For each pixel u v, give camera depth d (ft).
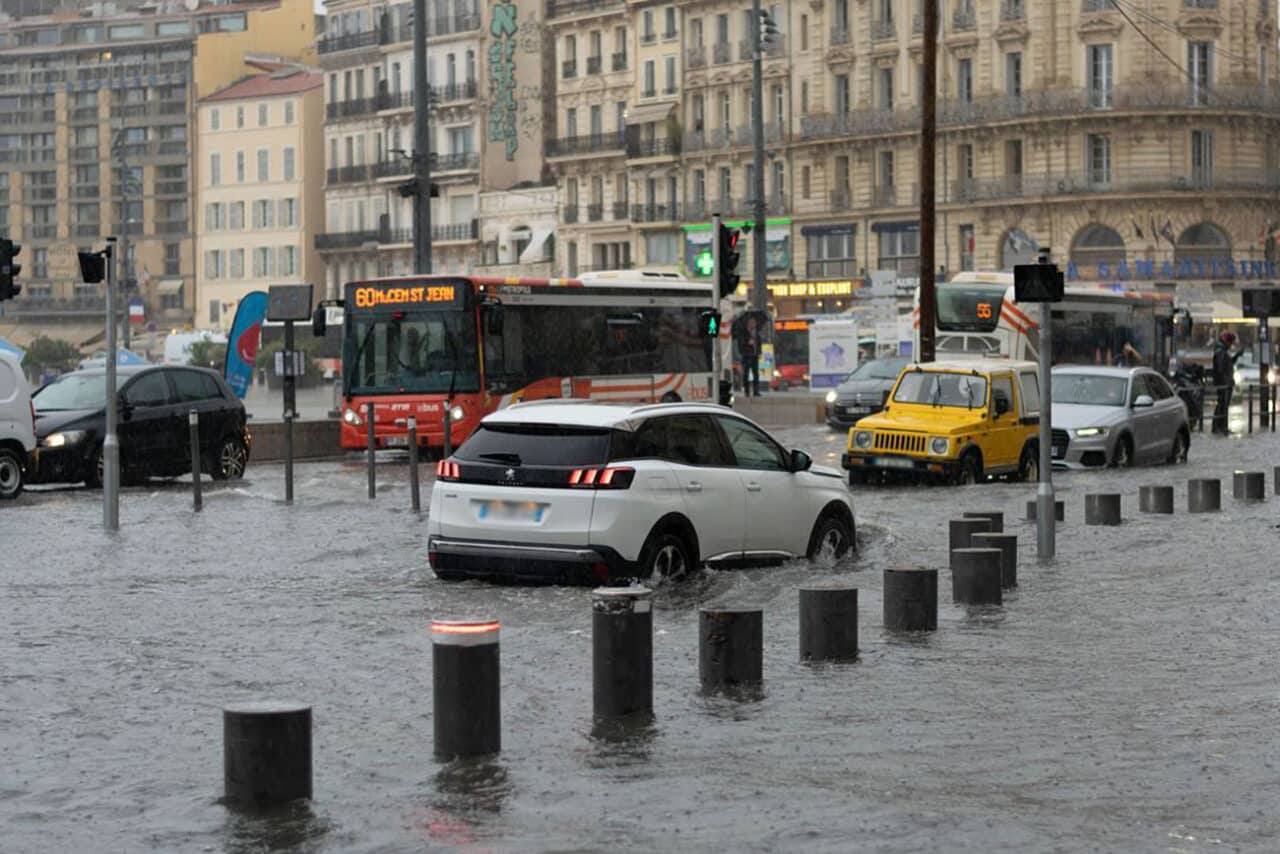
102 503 146.20
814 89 489.67
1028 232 449.48
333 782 48.78
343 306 205.57
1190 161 438.40
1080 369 186.39
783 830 43.39
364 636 74.90
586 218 552.82
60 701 61.16
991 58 454.81
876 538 113.09
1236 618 78.74
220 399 174.40
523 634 74.38
